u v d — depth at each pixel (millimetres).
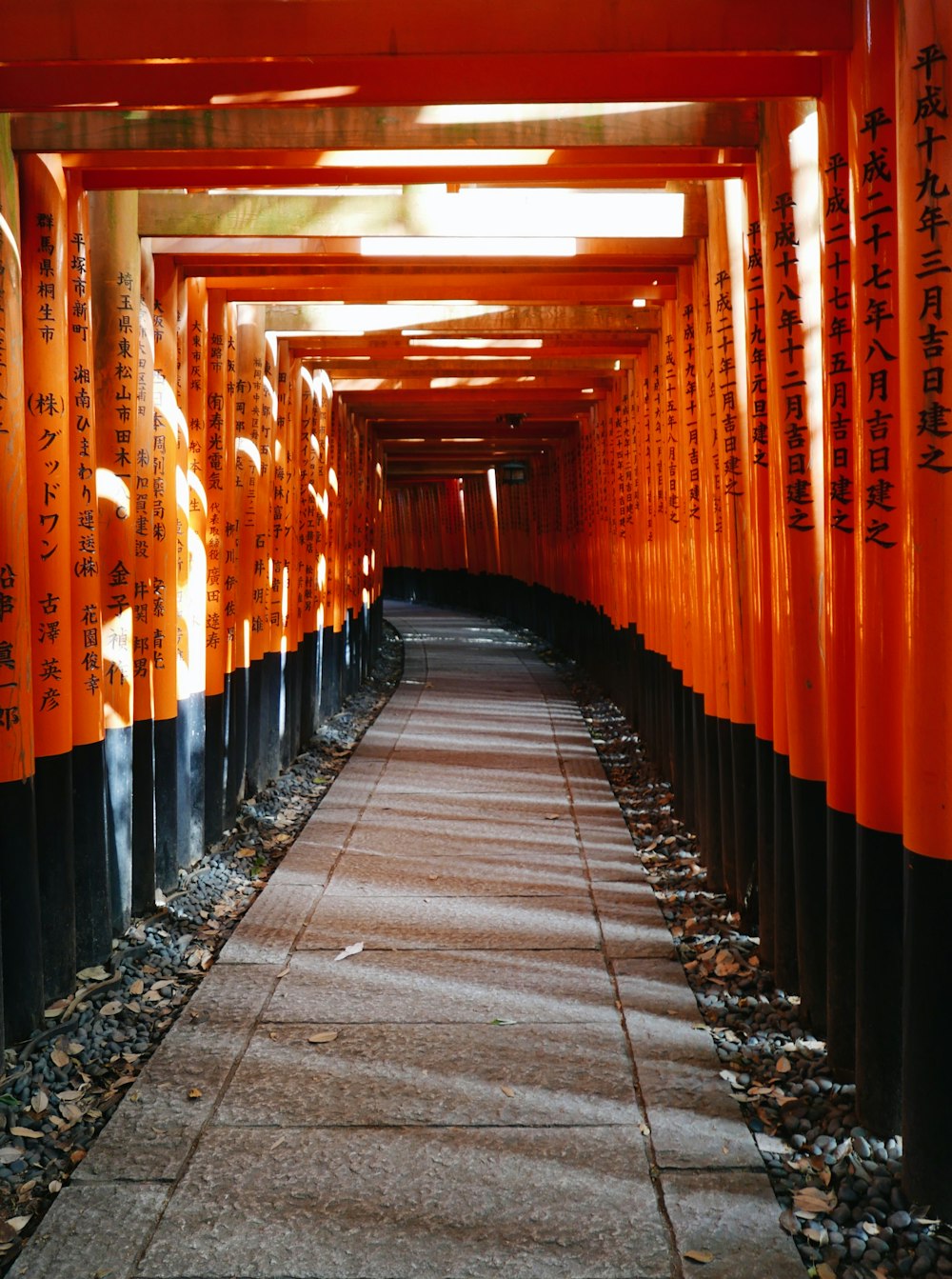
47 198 3697
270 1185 2787
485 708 10641
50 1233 2604
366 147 3719
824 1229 2613
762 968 4160
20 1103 3213
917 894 2664
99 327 4367
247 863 5688
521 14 2973
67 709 3891
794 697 3645
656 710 7578
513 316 6961
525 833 6133
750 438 4227
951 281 2516
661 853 5789
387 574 31656
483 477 21859
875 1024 2949
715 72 3326
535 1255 2525
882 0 2787
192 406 5598
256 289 5906
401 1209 2691
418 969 4203
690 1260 2508
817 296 3646
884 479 2863
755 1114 3143
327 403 9500
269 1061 3447
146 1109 3154
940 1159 2627
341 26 3004
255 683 7020
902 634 2871
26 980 3576
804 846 3615
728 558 4570
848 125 2980
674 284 5852
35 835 3637
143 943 4445
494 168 4172
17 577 3475
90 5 2988
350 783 7371
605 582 10852
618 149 3996
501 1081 3318
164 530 5016
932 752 2613
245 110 3695
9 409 3385
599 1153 2928
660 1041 3584
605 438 10438
